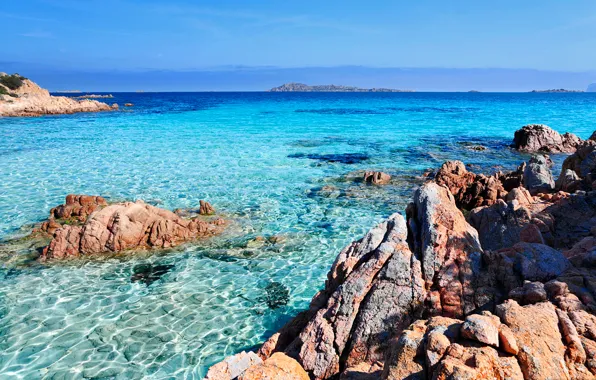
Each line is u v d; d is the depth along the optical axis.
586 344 5.51
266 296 12.48
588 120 65.56
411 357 5.60
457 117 74.62
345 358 7.66
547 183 19.56
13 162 30.78
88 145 39.09
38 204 20.92
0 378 9.11
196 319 11.34
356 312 7.99
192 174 27.52
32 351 9.98
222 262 14.60
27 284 13.01
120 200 21.58
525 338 5.36
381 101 152.12
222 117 73.38
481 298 7.73
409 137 46.62
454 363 4.83
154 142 41.38
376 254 8.54
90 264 14.35
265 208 20.38
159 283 13.19
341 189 23.73
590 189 16.75
